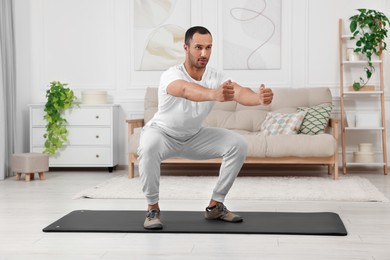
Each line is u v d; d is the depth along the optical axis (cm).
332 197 421
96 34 637
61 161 602
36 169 540
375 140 611
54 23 639
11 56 587
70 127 600
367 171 600
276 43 618
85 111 598
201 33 305
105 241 289
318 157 517
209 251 267
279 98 591
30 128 603
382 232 308
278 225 322
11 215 363
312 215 354
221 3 621
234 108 598
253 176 557
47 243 286
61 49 640
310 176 555
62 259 255
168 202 410
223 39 622
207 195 436
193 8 625
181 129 323
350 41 611
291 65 616
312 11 613
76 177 568
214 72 323
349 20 609
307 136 514
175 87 282
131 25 632
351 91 591
